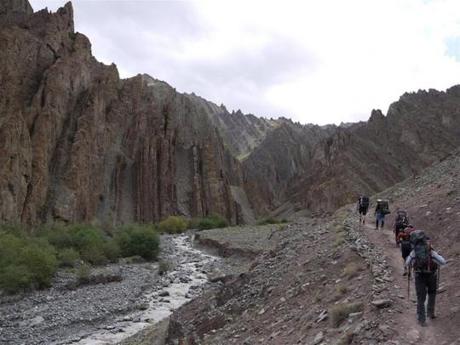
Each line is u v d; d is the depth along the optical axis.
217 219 128.75
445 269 12.66
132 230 75.81
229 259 63.78
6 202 101.19
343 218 28.48
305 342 11.59
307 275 17.20
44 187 117.81
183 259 67.00
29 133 122.94
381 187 140.38
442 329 9.29
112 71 168.88
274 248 26.20
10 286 42.84
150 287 47.09
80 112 142.25
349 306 11.59
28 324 34.47
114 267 58.41
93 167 139.00
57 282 47.81
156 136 170.75
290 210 161.75
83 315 36.53
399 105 170.62
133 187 156.12
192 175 176.00
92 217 133.88
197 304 22.94
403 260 14.38
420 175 39.09
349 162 151.25
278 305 16.16
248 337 14.87
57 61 141.38
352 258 16.03
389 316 10.20
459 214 17.33
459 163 30.02
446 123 154.88
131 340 26.44
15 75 129.88
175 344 19.88
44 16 153.75
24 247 50.66
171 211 160.50
